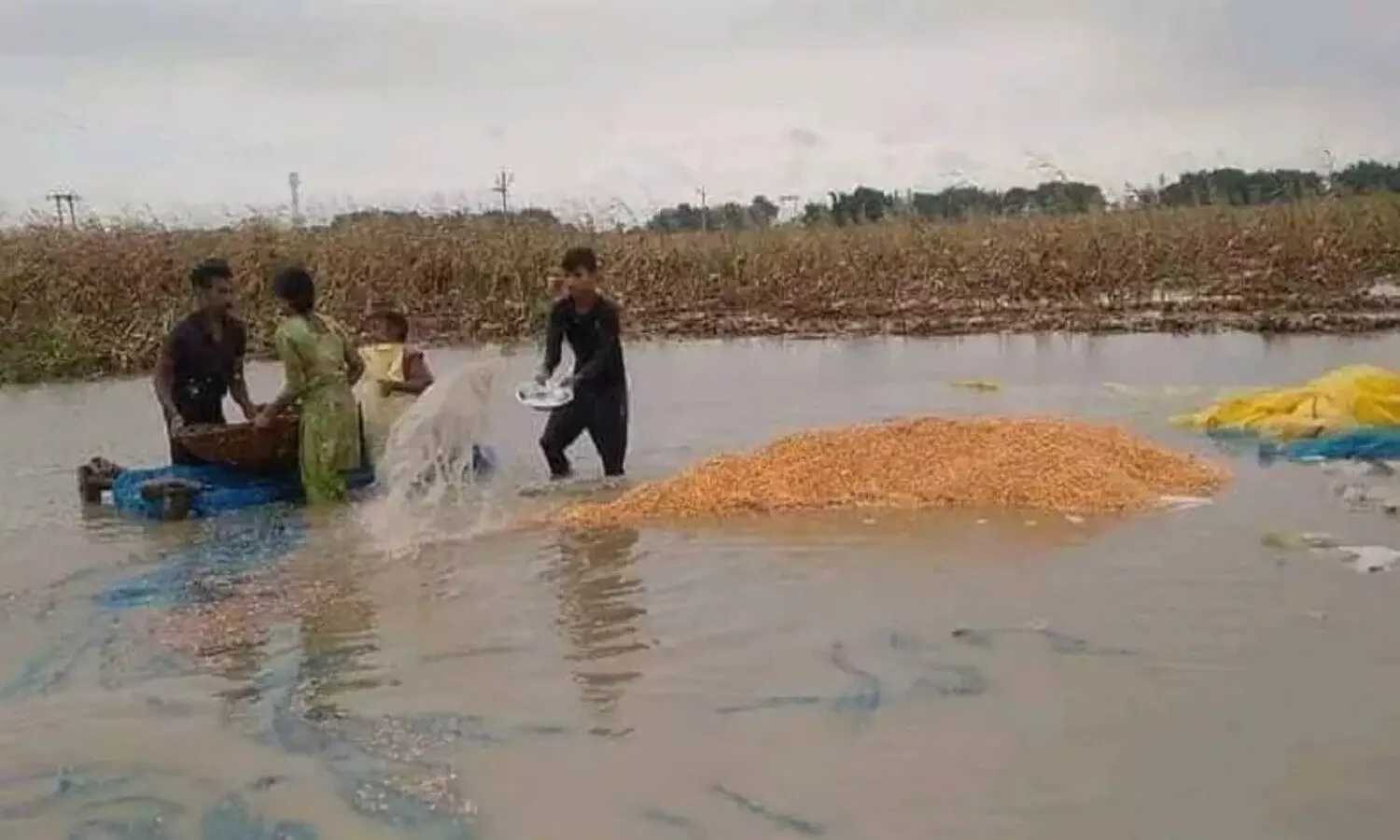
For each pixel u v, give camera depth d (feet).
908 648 16.34
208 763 13.80
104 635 18.17
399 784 13.03
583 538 22.81
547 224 71.61
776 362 51.24
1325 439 28.37
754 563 20.65
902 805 12.14
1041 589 18.57
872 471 25.40
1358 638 16.01
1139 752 13.05
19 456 34.24
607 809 12.28
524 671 16.15
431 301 65.72
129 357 55.42
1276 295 66.69
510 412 38.50
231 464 26.91
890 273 71.26
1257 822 11.55
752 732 13.94
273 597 19.75
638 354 55.93
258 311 62.08
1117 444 26.35
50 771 13.73
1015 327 60.64
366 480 27.61
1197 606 17.51
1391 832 11.32
